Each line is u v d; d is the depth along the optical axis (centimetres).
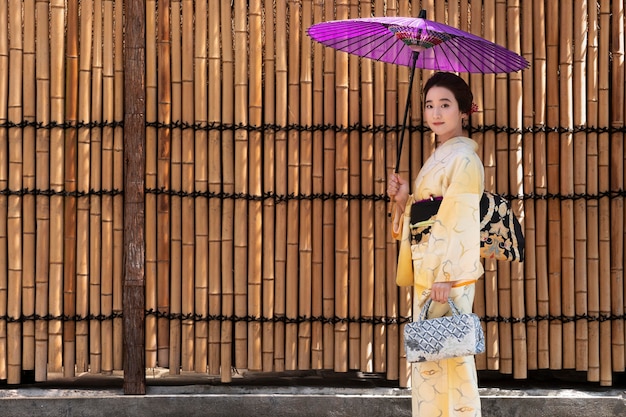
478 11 432
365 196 432
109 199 428
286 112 433
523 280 436
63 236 429
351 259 435
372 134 433
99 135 427
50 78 425
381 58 389
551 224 436
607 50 434
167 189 430
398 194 380
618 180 435
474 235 343
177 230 431
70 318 429
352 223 434
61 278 429
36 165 426
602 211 436
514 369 434
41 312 427
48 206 427
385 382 453
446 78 361
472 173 347
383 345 436
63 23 425
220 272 435
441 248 344
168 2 428
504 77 432
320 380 459
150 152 428
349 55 431
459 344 337
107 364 430
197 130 429
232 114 432
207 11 429
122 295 430
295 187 433
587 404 432
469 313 346
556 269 436
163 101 428
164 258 431
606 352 438
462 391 356
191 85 429
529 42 432
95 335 429
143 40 422
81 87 425
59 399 424
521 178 433
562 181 434
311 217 436
